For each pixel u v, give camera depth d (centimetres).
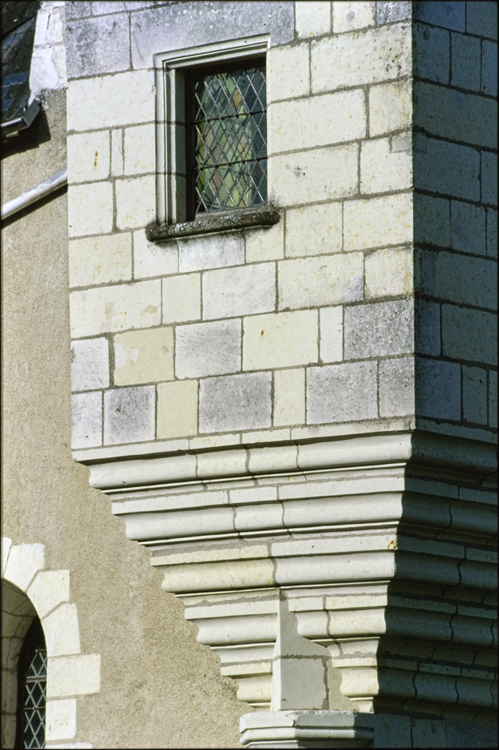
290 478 2192
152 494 2289
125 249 2327
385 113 2180
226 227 2248
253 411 2203
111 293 2328
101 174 2356
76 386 2333
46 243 2589
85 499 2478
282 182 2230
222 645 2269
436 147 2188
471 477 2191
